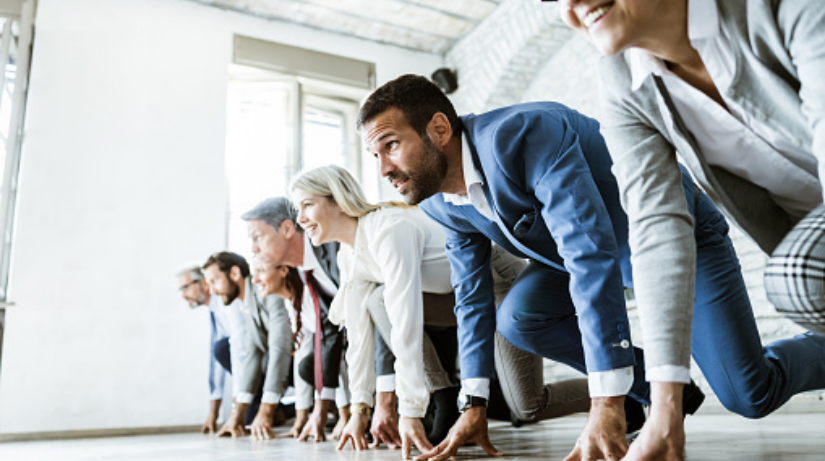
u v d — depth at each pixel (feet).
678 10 2.93
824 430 6.22
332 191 6.77
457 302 5.07
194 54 16.51
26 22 14.97
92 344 13.85
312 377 9.07
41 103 14.65
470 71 19.07
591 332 3.69
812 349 4.75
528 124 4.22
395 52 19.51
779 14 2.74
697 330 4.58
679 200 3.35
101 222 14.52
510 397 6.93
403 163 4.57
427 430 7.18
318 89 18.29
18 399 13.12
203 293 13.07
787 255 3.22
